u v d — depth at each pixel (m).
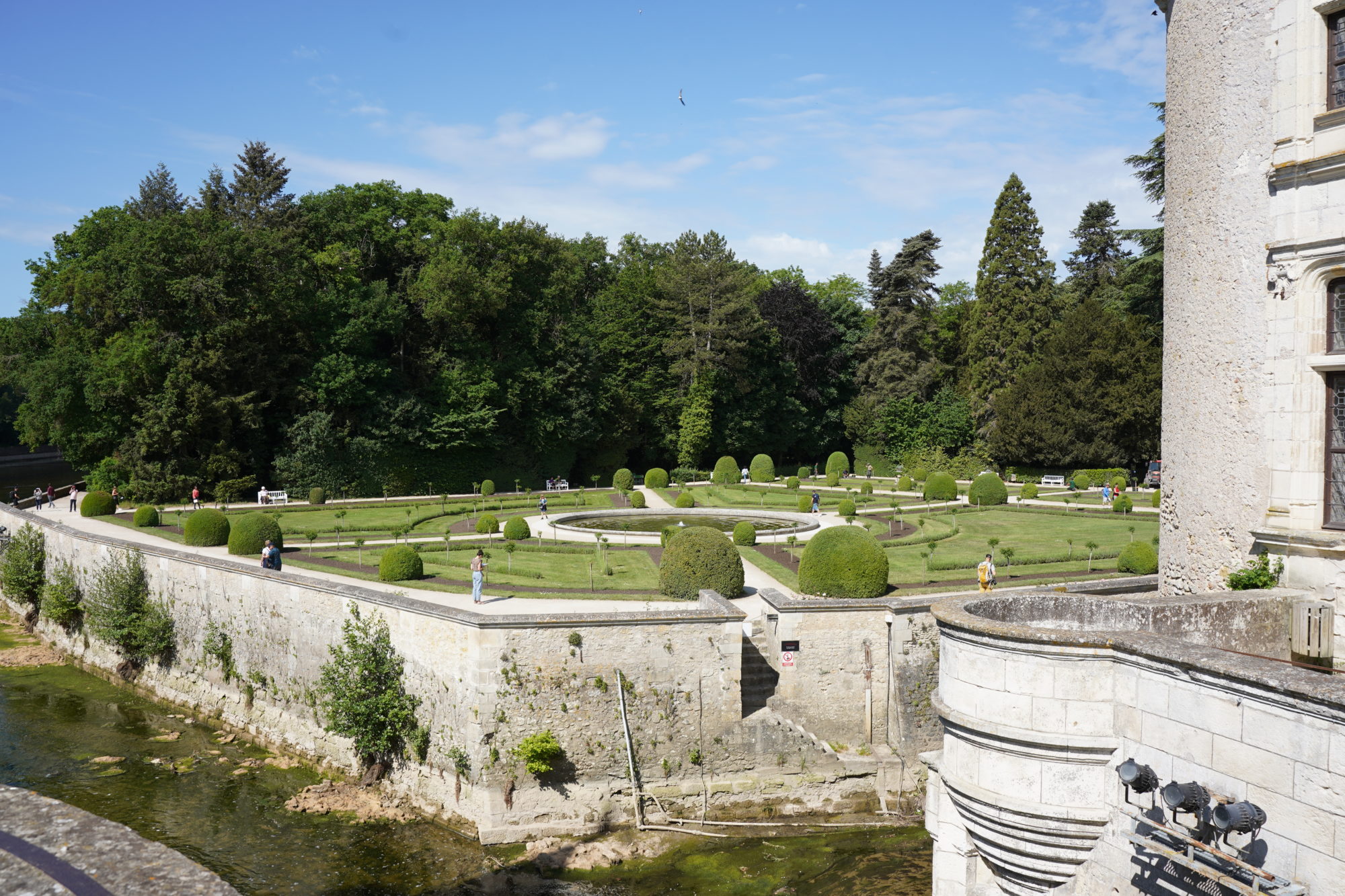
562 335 71.62
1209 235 11.99
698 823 21.14
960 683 9.20
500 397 67.31
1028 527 41.06
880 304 81.06
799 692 22.77
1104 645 8.40
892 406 77.62
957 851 10.10
